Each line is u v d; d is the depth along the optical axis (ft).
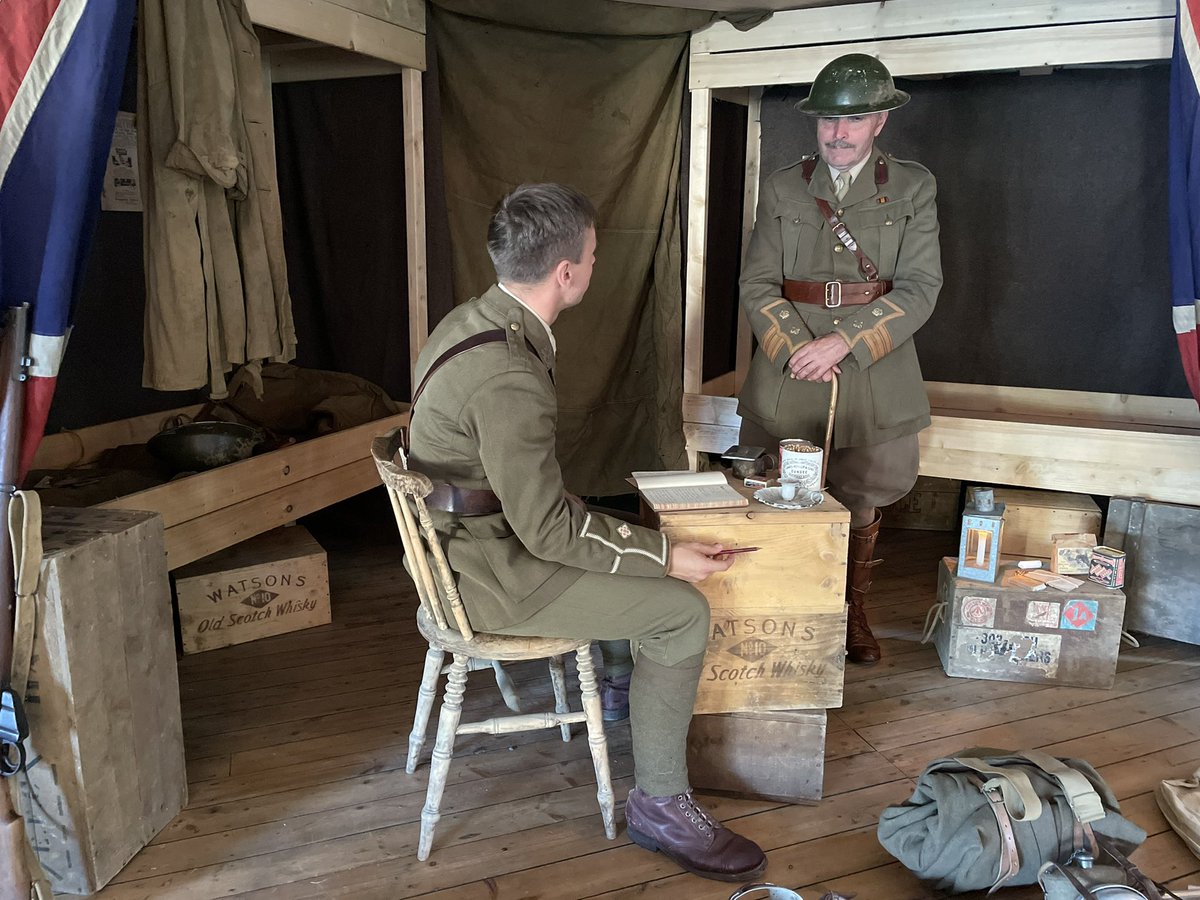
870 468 9.45
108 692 6.32
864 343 8.78
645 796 6.67
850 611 9.91
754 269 9.58
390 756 8.00
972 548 9.37
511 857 6.72
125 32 5.85
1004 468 11.27
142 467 10.00
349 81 12.34
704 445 12.77
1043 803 6.34
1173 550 10.12
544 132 11.85
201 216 8.20
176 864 6.60
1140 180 11.85
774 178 9.53
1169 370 12.06
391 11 10.83
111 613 6.33
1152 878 6.47
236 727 8.43
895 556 13.14
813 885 6.45
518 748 8.21
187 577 9.75
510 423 5.73
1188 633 10.13
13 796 5.67
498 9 11.12
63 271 5.75
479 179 12.05
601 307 12.46
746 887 6.24
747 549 6.81
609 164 12.00
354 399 12.07
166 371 8.14
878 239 9.04
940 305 13.11
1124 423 11.54
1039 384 12.83
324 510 14.67
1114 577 9.27
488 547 6.13
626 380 13.10
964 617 9.38
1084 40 10.05
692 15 11.34
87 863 6.24
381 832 6.98
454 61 11.62
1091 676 9.30
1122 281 12.17
